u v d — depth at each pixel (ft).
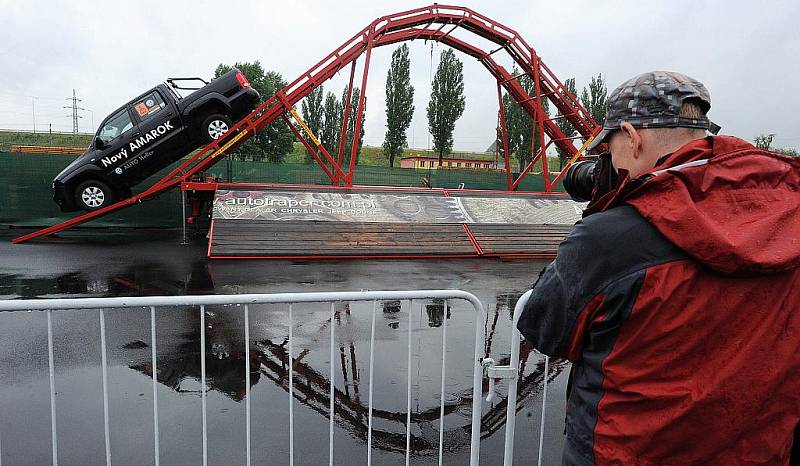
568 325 4.02
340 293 7.25
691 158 3.72
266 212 34.42
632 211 3.76
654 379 3.61
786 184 3.78
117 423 10.08
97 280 24.30
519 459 9.30
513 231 37.22
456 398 11.70
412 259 32.96
